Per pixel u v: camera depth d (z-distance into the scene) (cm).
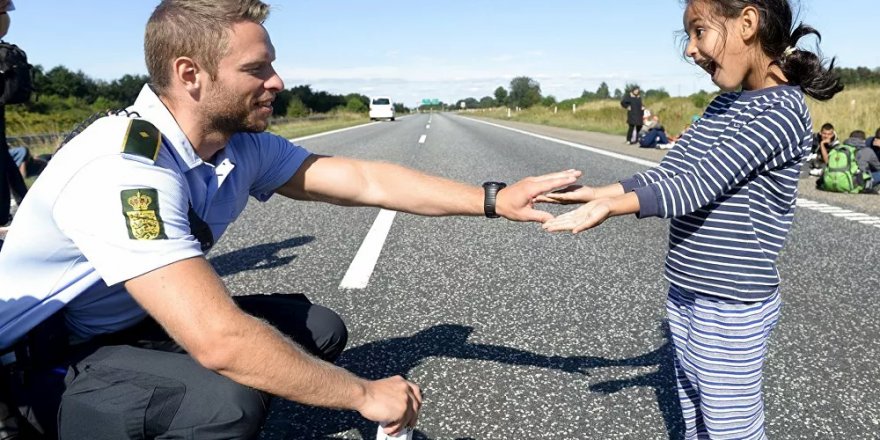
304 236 479
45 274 146
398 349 265
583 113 3316
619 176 828
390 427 150
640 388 228
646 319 297
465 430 201
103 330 163
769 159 143
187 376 146
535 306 317
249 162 185
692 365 159
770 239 147
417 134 2072
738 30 145
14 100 384
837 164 705
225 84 145
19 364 151
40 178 142
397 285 353
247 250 438
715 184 142
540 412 212
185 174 154
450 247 442
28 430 151
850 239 465
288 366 133
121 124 141
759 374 153
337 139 1734
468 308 314
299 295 214
